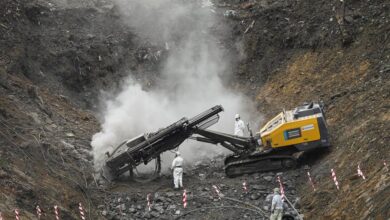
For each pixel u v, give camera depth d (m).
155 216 21.77
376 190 17.41
